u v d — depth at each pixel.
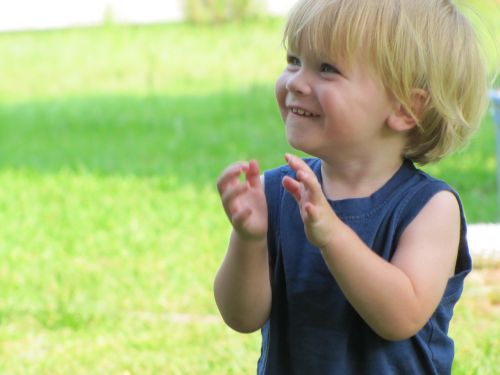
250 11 26.86
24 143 14.71
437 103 3.69
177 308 7.31
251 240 3.63
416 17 3.64
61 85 20.61
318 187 3.33
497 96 8.16
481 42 3.84
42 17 29.61
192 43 24.30
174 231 9.37
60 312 7.26
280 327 3.87
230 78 20.23
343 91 3.58
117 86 20.16
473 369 5.66
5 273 8.28
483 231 7.79
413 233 3.63
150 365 6.15
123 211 10.20
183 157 13.05
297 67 3.71
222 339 6.56
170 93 18.94
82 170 12.28
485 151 12.33
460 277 3.76
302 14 3.63
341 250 3.39
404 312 3.47
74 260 8.62
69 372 6.15
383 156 3.74
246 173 3.64
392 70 3.59
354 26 3.55
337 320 3.72
